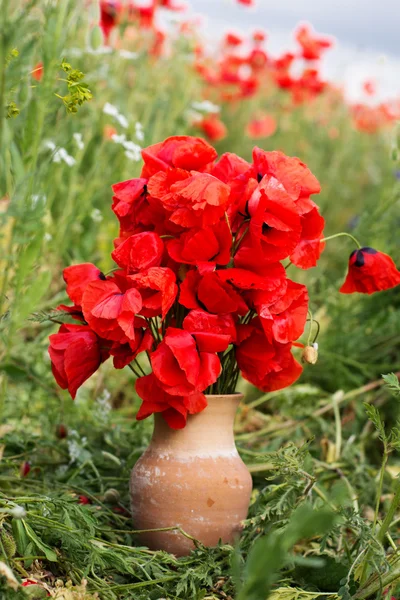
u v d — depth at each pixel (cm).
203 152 176
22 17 166
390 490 208
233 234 176
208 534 174
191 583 166
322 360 251
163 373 168
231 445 177
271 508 173
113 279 178
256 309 173
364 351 257
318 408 241
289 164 175
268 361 175
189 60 323
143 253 171
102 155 267
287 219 169
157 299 169
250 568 143
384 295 267
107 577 172
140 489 175
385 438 170
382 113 501
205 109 297
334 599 166
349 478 211
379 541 168
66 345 174
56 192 254
